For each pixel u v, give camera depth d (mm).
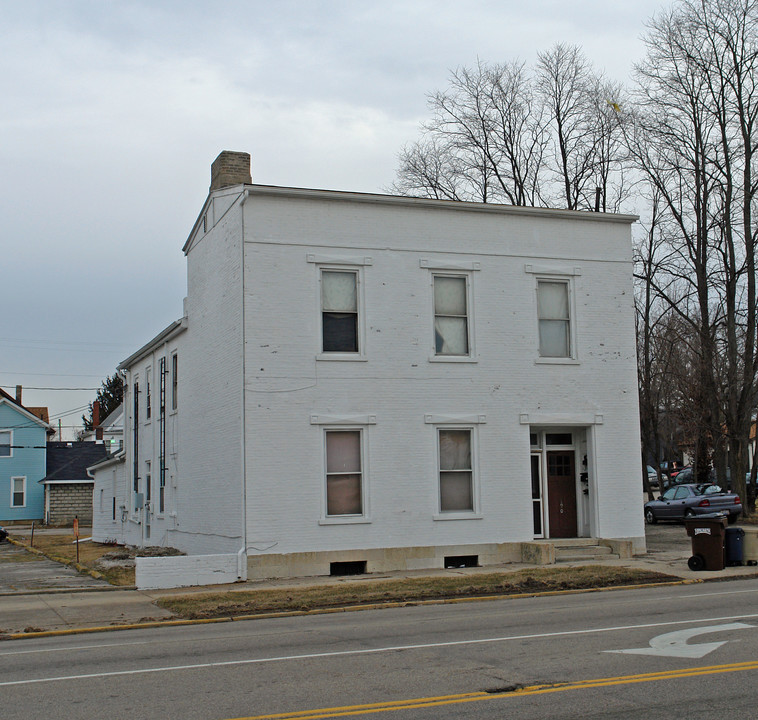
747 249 36688
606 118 40719
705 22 36156
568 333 23844
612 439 23766
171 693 8797
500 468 22625
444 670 9586
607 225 24359
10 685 9414
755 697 8047
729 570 20000
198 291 25234
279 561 20469
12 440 61500
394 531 21500
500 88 42438
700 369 41625
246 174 24328
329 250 21781
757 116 36000
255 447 20688
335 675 9477
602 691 8398
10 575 22906
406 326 22203
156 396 30312
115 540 36750
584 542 23172
